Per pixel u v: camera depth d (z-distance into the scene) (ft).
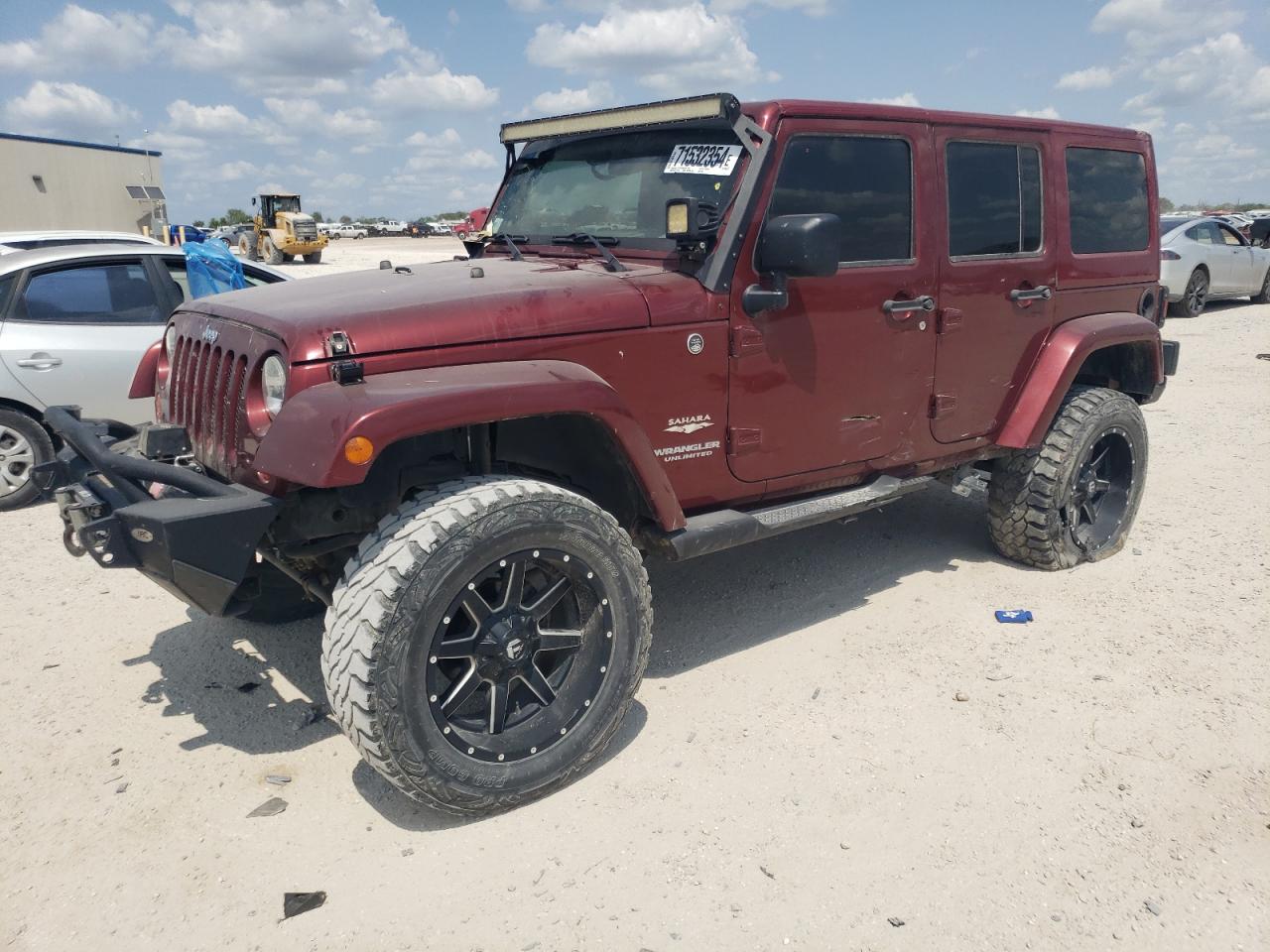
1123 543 16.80
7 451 19.84
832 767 10.33
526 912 8.25
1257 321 46.73
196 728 11.33
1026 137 14.32
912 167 12.76
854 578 15.71
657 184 12.08
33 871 8.82
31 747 10.89
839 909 8.23
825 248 10.54
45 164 100.63
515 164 14.64
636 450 10.09
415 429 8.46
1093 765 10.28
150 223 115.34
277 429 8.63
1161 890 8.41
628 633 10.09
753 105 11.44
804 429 12.25
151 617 14.46
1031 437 14.66
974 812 9.50
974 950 7.77
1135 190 16.53
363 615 8.45
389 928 8.08
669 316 10.72
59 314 20.16
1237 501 19.38
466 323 9.53
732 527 11.32
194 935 8.03
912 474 14.15
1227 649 12.90
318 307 9.53
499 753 9.34
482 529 8.84
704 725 11.25
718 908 8.27
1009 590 15.10
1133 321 15.99
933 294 13.17
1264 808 9.50
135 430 12.46
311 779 10.29
